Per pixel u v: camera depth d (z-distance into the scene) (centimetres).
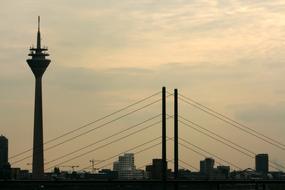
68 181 19225
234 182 18700
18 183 19400
